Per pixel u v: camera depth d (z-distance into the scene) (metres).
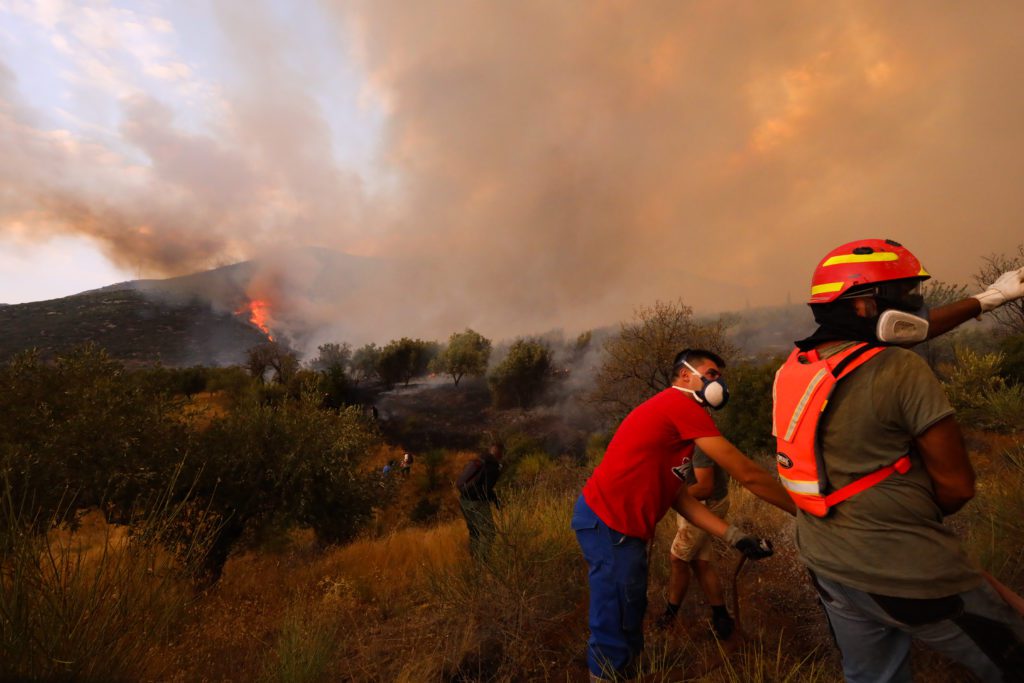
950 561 1.36
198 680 2.86
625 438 2.32
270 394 35.19
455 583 3.72
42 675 1.96
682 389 2.24
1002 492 2.98
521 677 2.80
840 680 2.18
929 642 1.40
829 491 1.48
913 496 1.39
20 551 2.09
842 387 1.46
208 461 8.35
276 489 9.42
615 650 2.35
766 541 2.20
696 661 2.64
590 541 2.41
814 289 1.62
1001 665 1.34
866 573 1.40
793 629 2.82
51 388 7.66
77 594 2.20
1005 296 1.65
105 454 7.06
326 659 3.09
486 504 5.12
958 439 1.33
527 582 3.39
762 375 13.04
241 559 9.66
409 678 2.81
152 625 2.46
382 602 4.38
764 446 12.66
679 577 3.07
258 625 4.15
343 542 10.55
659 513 2.35
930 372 1.37
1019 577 2.47
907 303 1.51
